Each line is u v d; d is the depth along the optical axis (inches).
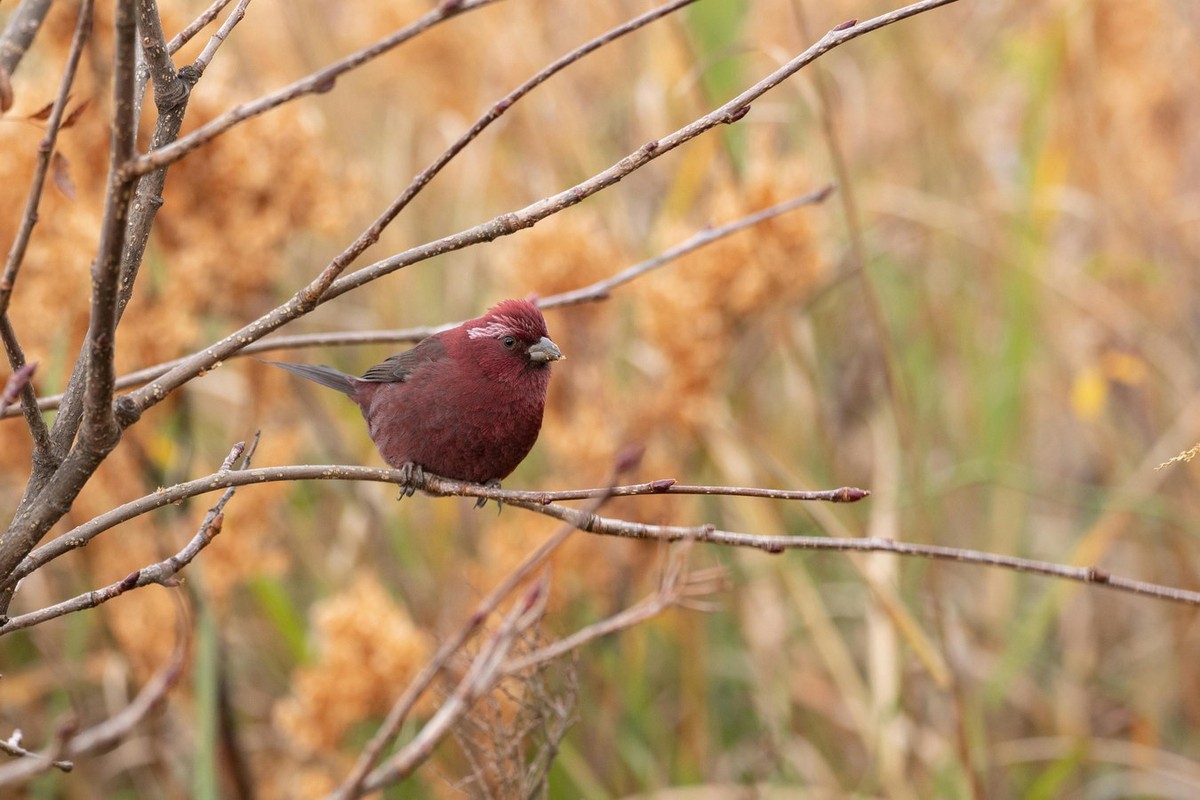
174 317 393.7
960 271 519.5
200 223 405.4
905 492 462.3
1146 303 529.7
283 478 215.0
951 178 534.0
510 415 314.2
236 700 466.9
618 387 490.0
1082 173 527.8
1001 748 444.5
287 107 410.3
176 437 408.5
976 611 502.0
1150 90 515.2
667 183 516.7
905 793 396.8
